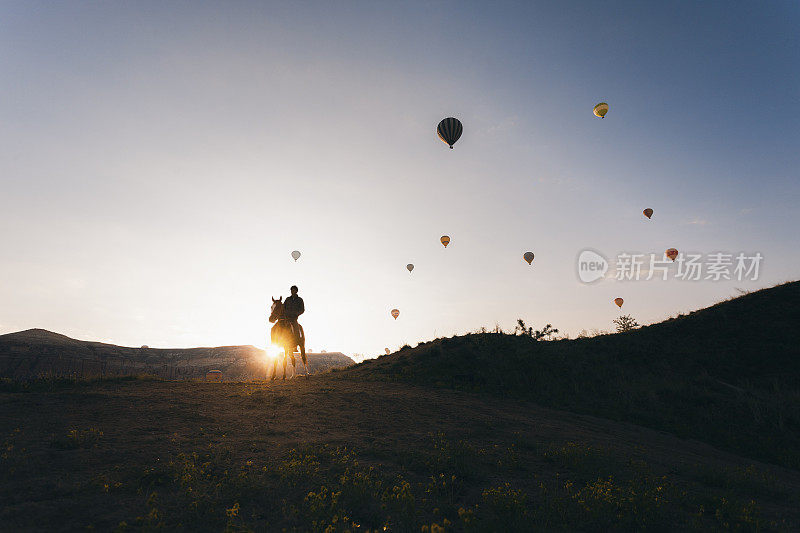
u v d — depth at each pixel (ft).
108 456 20.80
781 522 19.62
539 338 91.56
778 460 43.04
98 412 30.25
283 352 63.82
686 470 30.07
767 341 78.48
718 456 41.34
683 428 51.26
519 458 27.58
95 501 15.62
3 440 22.29
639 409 57.11
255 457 22.67
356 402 42.78
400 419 36.99
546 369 71.36
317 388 49.98
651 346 83.76
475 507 18.31
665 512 19.25
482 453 27.58
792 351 73.05
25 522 13.60
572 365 72.90
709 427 51.80
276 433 28.37
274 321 64.08
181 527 13.88
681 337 87.45
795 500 25.05
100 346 273.33
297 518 15.25
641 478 24.63
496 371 70.28
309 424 32.09
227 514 15.05
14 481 16.87
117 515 14.64
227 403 37.55
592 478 24.18
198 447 23.50
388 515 16.29
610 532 16.72
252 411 35.14
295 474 19.66
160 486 17.74
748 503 22.44
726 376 70.13
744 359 74.74
